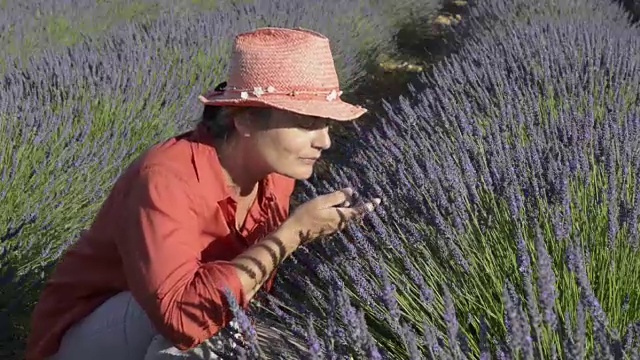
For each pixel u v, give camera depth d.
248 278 1.91
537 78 5.25
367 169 3.41
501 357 1.77
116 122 4.58
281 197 2.33
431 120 4.25
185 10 8.66
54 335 2.21
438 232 2.46
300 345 2.39
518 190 2.63
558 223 2.29
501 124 3.76
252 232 2.26
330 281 2.39
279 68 1.94
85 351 2.15
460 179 2.82
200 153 2.02
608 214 2.41
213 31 7.26
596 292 2.38
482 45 7.39
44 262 3.37
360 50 8.89
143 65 5.52
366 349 1.64
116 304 2.12
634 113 3.80
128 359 2.13
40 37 6.76
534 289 2.26
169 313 1.87
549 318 1.52
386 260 2.58
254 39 1.99
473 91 5.14
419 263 2.55
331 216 2.01
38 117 4.20
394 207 2.78
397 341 2.33
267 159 2.01
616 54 5.92
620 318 2.25
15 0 8.19
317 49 1.97
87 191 3.90
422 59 10.61
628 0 12.16
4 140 3.87
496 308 2.27
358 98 8.40
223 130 2.04
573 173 2.82
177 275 1.88
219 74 6.13
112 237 2.03
